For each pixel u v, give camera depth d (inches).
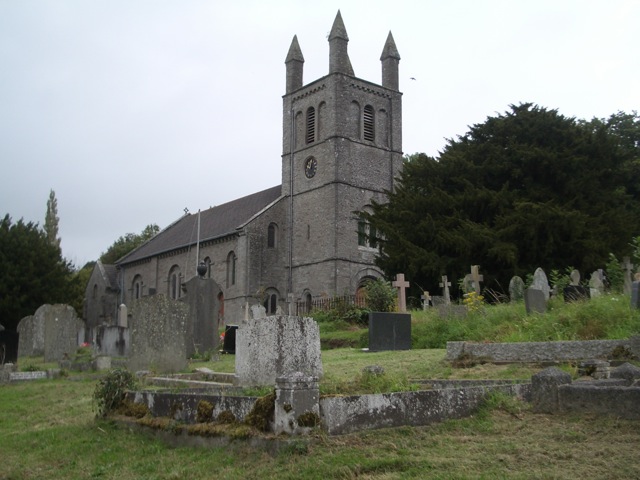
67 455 377.4
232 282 2203.5
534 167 1360.7
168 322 716.7
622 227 1256.8
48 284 1979.6
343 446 308.8
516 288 924.6
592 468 276.2
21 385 708.7
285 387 321.7
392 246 1347.2
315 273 2081.7
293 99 2283.5
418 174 1480.1
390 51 2295.8
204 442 348.2
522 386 382.3
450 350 588.7
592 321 623.2
